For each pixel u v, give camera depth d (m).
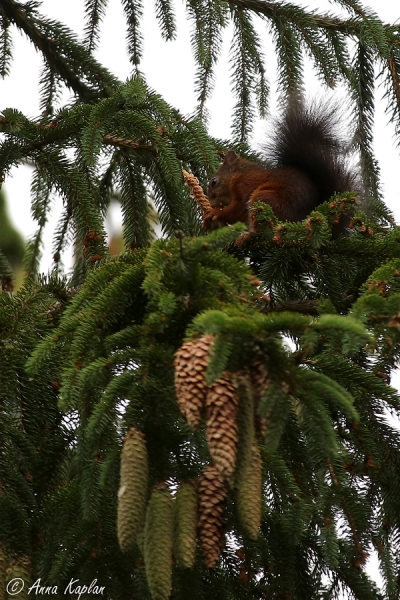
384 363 7.14
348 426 7.49
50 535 6.62
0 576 5.95
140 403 5.52
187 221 10.80
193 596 6.78
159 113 9.57
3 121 9.28
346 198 7.55
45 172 9.90
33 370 5.97
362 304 5.52
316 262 7.92
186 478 5.20
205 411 4.84
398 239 7.74
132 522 4.82
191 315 5.83
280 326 4.97
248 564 7.09
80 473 6.23
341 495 7.23
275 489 7.49
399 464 7.68
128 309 6.34
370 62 11.17
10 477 6.59
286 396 4.91
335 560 6.86
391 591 7.53
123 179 11.14
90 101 11.98
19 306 7.16
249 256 8.67
